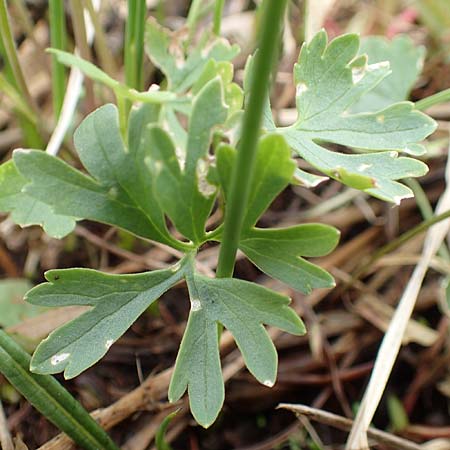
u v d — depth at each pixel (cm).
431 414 22
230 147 14
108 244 23
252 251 15
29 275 22
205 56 19
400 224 24
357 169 16
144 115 15
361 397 22
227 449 21
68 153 23
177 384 15
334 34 28
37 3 27
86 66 17
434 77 27
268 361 15
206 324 15
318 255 15
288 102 26
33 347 20
